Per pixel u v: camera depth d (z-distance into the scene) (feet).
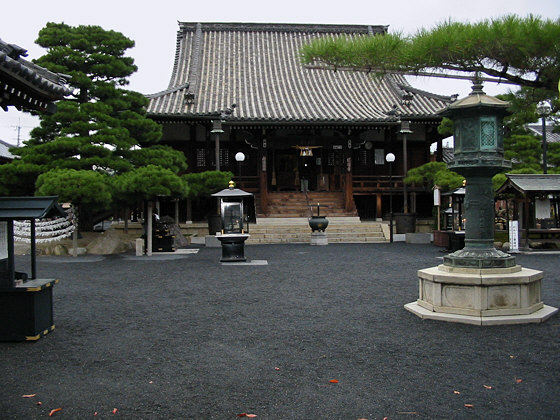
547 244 69.92
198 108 102.17
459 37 23.07
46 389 17.71
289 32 135.44
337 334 24.89
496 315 26.40
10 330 23.67
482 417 15.23
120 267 52.34
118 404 16.34
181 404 16.31
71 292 37.22
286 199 102.22
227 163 110.73
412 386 17.78
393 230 92.43
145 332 25.55
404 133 97.81
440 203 82.84
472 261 27.37
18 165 63.36
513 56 23.40
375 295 35.22
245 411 15.74
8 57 20.18
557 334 24.03
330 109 104.58
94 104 68.23
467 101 27.32
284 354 21.70
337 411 15.72
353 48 25.50
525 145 83.56
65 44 71.20
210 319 28.40
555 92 26.68
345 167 100.68
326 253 66.33
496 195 72.95
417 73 25.76
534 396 16.78
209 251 71.72
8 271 23.50
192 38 132.26
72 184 57.00
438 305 27.76
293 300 33.78
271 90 114.52
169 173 63.93
